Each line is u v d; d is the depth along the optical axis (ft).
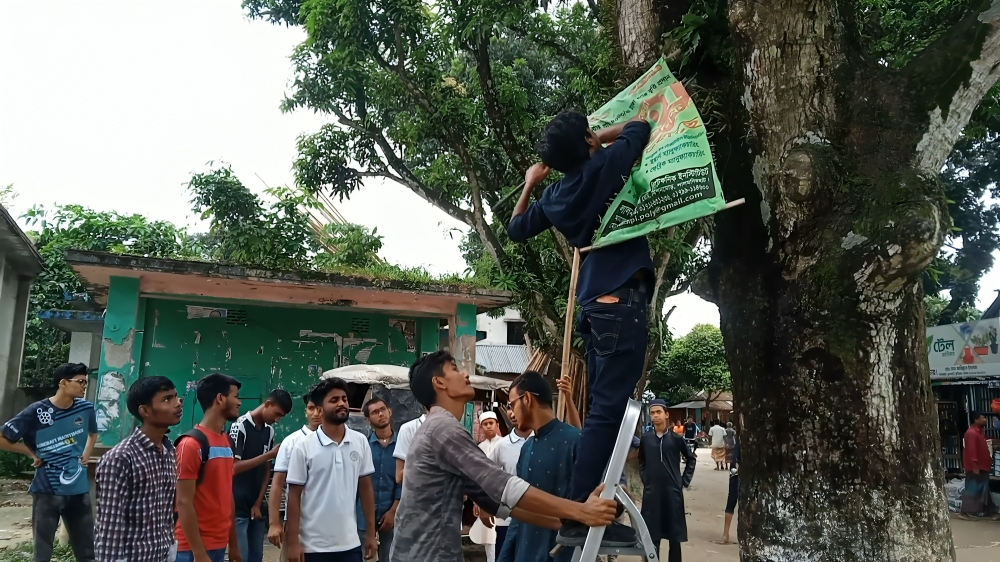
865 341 9.71
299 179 39.47
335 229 39.04
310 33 33.60
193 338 30.22
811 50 10.65
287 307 31.65
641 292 7.82
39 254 44.73
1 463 43.70
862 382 9.67
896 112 10.32
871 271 9.31
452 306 32.78
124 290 27.61
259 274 27.35
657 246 24.18
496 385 28.84
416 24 32.37
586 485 7.29
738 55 11.25
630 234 7.89
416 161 40.91
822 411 9.82
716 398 110.11
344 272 29.22
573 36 35.22
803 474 9.89
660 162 8.36
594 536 6.96
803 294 10.09
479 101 35.91
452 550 8.03
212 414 14.61
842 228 9.72
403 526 8.32
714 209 7.73
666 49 11.87
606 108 9.37
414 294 30.45
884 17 21.18
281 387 31.17
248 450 18.22
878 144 10.17
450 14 31.65
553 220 8.41
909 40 20.38
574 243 8.32
